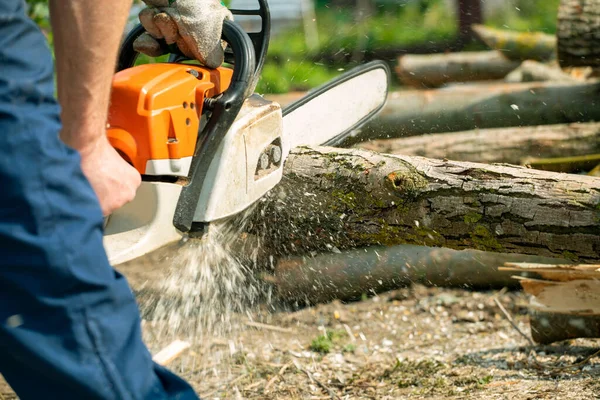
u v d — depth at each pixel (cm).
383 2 1188
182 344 277
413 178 275
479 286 389
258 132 245
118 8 143
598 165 464
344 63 962
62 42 143
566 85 519
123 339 136
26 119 125
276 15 1160
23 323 127
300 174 291
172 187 223
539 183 258
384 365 306
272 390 279
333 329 356
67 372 130
